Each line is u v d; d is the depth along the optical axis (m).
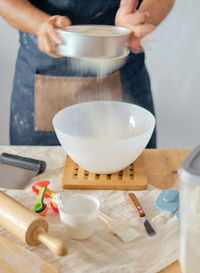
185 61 2.38
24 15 1.44
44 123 1.67
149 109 1.75
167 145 2.58
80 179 1.15
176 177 1.20
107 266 0.83
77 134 1.27
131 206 1.04
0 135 2.49
